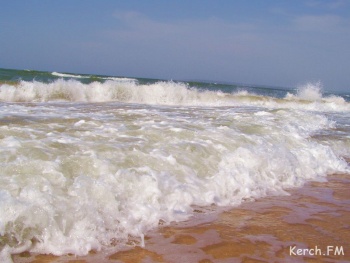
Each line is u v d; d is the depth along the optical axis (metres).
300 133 6.89
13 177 2.85
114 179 3.16
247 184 4.06
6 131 4.28
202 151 4.44
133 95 12.42
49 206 2.55
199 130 5.56
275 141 5.71
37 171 3.03
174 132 5.18
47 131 4.59
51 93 10.80
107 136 4.63
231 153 4.53
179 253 2.56
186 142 4.70
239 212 3.45
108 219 2.76
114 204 2.87
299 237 3.03
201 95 14.41
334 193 4.41
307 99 18.73
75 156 3.52
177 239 2.77
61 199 2.69
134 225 2.82
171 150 4.28
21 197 2.56
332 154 5.91
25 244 2.36
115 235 2.67
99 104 9.81
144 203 3.07
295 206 3.79
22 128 4.61
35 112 6.48
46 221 2.47
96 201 2.81
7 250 2.29
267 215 3.45
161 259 2.46
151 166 3.72
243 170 4.18
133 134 4.88
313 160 5.39
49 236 2.44
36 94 10.50
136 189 3.17
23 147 3.60
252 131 6.15
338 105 16.94
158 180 3.39
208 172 4.00
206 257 2.55
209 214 3.30
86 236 2.53
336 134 7.60
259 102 15.76
